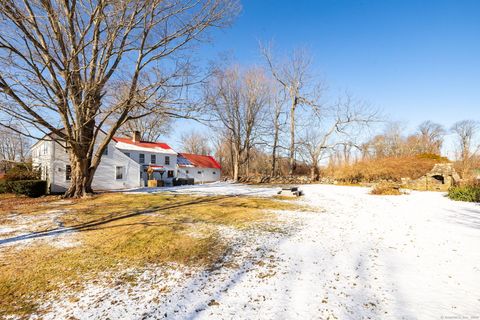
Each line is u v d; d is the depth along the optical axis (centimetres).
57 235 661
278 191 1798
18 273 434
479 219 825
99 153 1488
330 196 1518
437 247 546
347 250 539
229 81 3056
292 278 406
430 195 1524
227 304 330
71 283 399
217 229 717
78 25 1190
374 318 294
